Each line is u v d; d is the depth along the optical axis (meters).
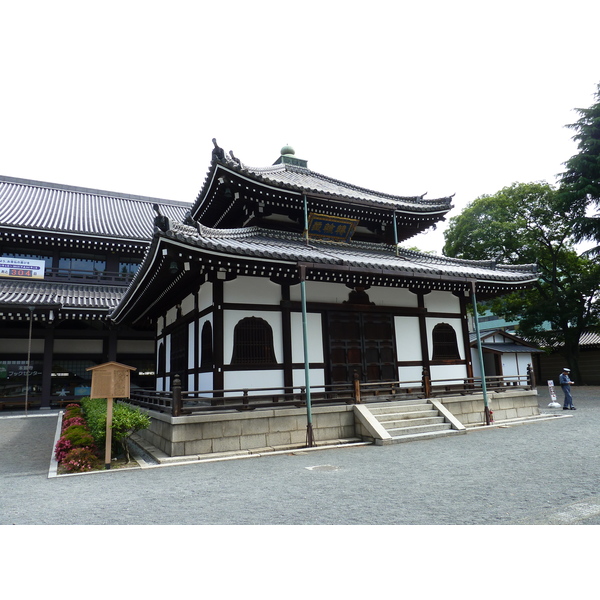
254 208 16.23
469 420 15.48
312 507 6.73
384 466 9.46
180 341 16.92
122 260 32.16
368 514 6.31
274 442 12.05
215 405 12.19
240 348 13.16
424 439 12.73
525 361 29.67
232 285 13.37
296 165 21.77
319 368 14.43
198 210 17.44
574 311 33.03
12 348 26.27
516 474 8.42
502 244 33.53
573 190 31.53
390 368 15.73
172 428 11.04
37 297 26.05
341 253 15.88
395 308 16.20
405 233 20.20
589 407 20.84
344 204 16.64
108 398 10.59
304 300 12.42
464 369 17.42
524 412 17.28
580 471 8.53
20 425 19.50
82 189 40.75
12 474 10.11
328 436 12.82
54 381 27.28
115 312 20.58
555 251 35.31
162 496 7.63
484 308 38.41
